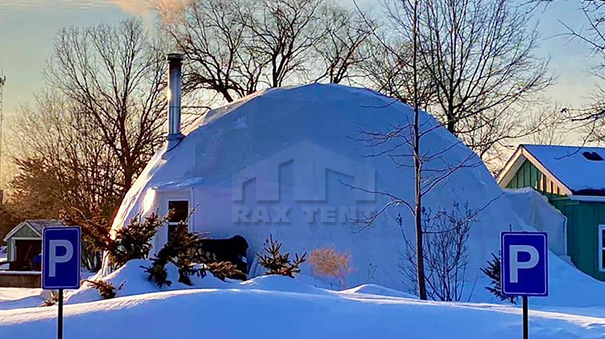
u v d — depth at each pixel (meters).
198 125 19.59
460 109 30.83
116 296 11.04
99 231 12.48
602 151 24.11
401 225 17.02
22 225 31.91
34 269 30.89
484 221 18.25
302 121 17.94
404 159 17.73
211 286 11.72
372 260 16.66
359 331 8.17
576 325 8.45
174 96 19.83
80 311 8.76
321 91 18.73
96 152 36.16
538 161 23.00
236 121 18.62
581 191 21.19
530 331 8.13
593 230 21.36
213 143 18.52
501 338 8.00
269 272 13.16
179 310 8.46
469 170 18.84
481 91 31.72
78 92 36.25
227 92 35.84
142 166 35.47
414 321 8.37
